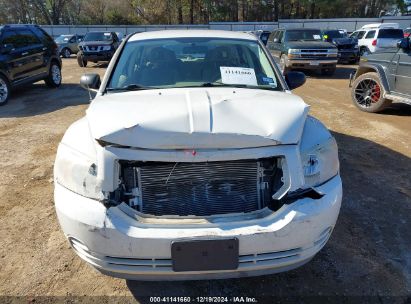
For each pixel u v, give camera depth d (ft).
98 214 6.66
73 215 6.82
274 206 7.04
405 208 11.66
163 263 6.63
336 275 8.71
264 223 6.70
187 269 6.62
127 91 9.82
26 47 31.01
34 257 9.36
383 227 10.61
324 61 42.63
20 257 9.36
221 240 6.45
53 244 9.87
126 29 116.67
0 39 28.35
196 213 7.08
